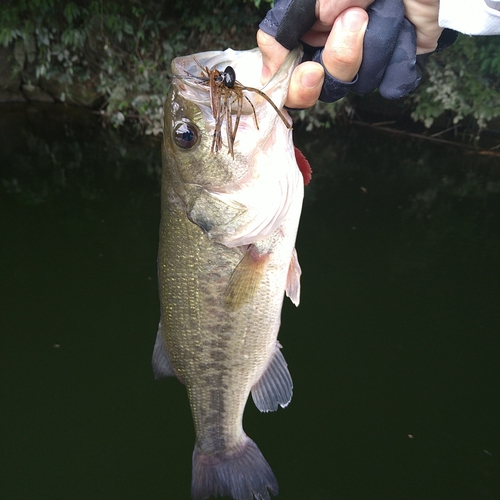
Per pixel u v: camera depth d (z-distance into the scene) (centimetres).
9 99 168
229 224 31
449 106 143
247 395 37
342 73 25
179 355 35
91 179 130
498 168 141
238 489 39
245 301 33
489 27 23
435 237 106
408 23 25
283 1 26
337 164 142
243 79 29
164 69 150
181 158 31
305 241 103
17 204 116
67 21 150
